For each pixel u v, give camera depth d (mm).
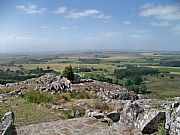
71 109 15469
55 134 10164
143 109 10875
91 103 17516
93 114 12477
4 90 22297
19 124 12281
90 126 11055
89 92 22906
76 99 20266
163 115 9766
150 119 9789
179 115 8000
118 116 11727
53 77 28406
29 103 17234
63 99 19406
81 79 30078
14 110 15000
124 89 26531
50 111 15109
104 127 10875
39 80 27000
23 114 14133
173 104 8750
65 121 11859
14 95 19984
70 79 28469
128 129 10461
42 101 17891
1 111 14484
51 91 22266
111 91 22953
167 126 8734
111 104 16750
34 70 92250
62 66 119938
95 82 28938
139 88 46812
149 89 50094
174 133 8211
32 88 23031
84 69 100688
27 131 10547
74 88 24156
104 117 12086
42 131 10531
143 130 9820
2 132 7402
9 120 7793
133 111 10914
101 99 19891
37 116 13852
